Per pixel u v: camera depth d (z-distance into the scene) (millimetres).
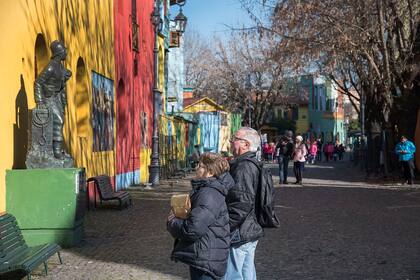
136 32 23359
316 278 7910
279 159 24328
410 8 23031
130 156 22406
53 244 8664
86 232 11750
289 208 15547
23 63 11328
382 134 26219
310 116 81188
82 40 15531
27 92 11508
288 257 9250
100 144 17594
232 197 5277
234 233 5375
